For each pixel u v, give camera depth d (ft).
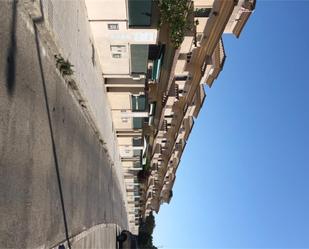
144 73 67.62
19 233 26.63
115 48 59.16
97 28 54.54
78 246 46.85
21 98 27.89
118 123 91.30
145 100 78.64
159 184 169.27
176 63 67.97
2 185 24.11
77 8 44.50
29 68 29.86
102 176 71.00
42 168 31.91
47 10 32.22
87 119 54.13
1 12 25.49
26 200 28.04
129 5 50.90
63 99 39.93
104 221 74.69
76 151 45.96
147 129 103.40
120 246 101.81
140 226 258.37
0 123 24.30
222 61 76.43
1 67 25.02
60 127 38.24
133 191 166.71
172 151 121.80
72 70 40.40
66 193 40.29
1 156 24.23
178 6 53.72
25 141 28.22
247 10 63.00
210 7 61.00
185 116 100.94
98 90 61.67
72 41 41.70
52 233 34.81
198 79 78.54
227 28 68.44
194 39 63.05
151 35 56.44
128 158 121.70
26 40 29.53
